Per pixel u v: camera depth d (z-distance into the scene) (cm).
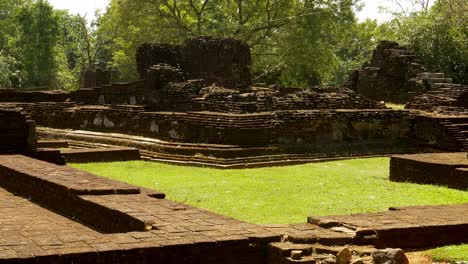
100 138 1955
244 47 2431
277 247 587
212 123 1675
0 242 571
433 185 1223
